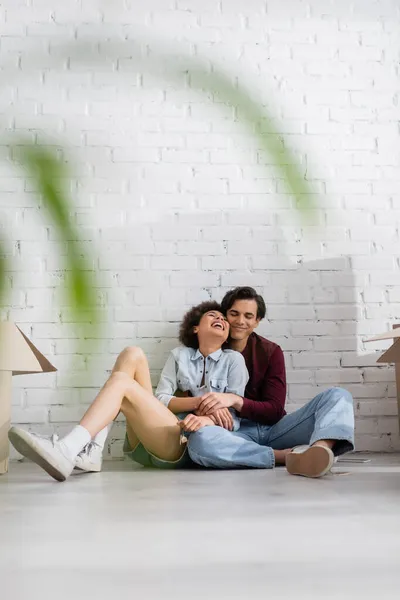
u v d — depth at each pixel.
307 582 0.74
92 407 2.19
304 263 3.17
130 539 1.05
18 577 0.78
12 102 3.10
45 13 3.12
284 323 3.12
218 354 2.68
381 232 3.22
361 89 3.29
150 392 2.51
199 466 2.50
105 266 3.09
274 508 1.40
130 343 3.05
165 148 3.18
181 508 1.42
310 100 3.26
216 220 3.16
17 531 1.14
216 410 2.46
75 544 1.01
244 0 3.28
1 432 2.28
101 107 3.16
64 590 0.71
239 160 3.19
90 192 3.12
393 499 1.52
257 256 3.16
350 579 0.75
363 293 3.18
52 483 1.96
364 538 1.05
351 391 3.10
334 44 3.30
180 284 3.12
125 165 3.15
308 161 3.22
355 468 2.31
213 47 3.23
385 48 3.29
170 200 3.15
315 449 2.01
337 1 3.29
